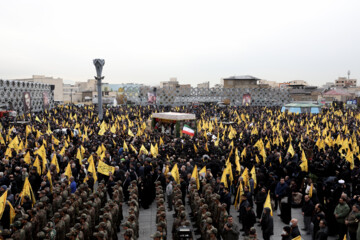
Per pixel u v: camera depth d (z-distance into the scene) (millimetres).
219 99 109750
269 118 50125
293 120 46312
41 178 17609
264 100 107562
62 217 11641
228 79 127438
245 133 33594
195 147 23672
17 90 68125
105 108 73938
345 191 14742
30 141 25750
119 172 18016
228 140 28438
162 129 39469
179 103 103562
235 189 17719
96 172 20094
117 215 13211
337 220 12547
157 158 21125
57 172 18844
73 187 16109
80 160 20781
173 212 16703
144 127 36969
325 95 121938
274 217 15961
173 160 20469
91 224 12055
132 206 12344
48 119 45062
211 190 14906
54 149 23312
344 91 130750
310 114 60031
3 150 23484
